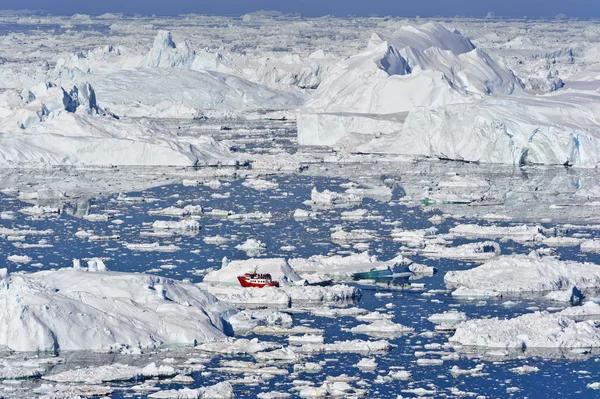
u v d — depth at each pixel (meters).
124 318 163.38
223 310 175.75
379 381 147.75
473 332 164.75
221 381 147.00
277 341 164.75
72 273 179.12
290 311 181.25
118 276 176.62
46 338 157.00
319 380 148.25
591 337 163.88
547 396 143.25
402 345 163.62
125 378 146.38
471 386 146.50
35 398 138.38
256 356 157.00
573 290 189.50
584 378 149.38
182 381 146.38
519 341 163.25
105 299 166.62
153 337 161.88
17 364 150.38
